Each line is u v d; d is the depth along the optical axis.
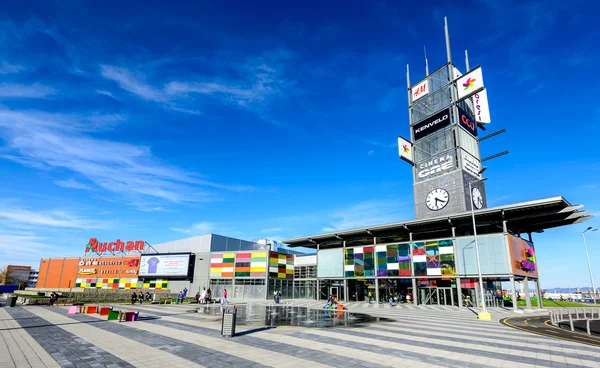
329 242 57.28
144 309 28.19
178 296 42.59
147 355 10.07
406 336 14.69
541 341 13.65
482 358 10.36
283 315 24.55
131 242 70.00
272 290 57.06
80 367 8.64
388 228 48.12
